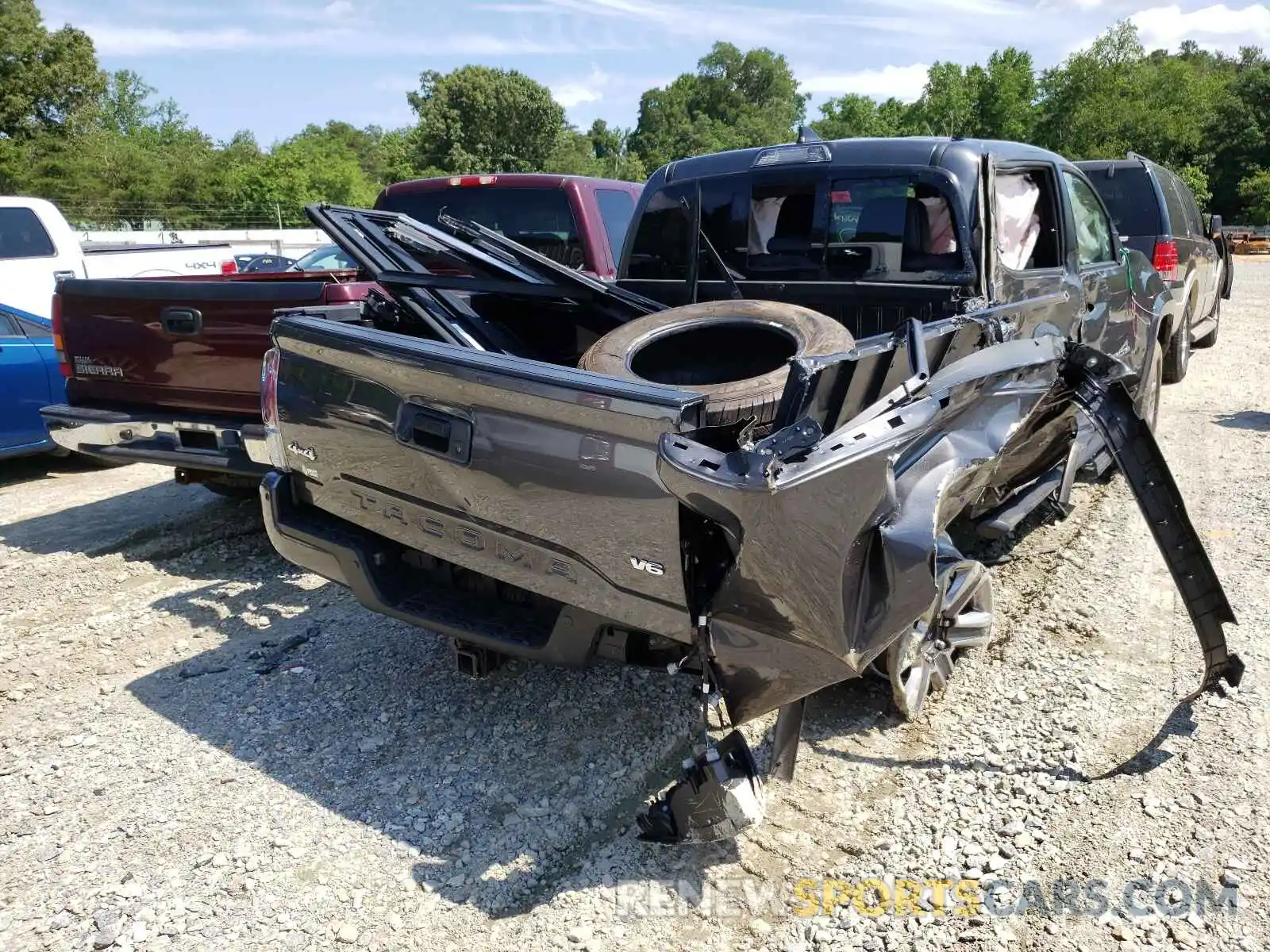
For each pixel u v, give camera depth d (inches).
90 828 124.1
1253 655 158.1
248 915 108.2
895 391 101.8
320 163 2151.8
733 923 105.3
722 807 106.1
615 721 148.7
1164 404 355.6
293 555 145.4
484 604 134.2
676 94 4136.3
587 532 108.9
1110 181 376.8
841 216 171.5
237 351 199.3
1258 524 219.5
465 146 2486.5
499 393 111.6
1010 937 101.3
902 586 102.1
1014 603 183.2
